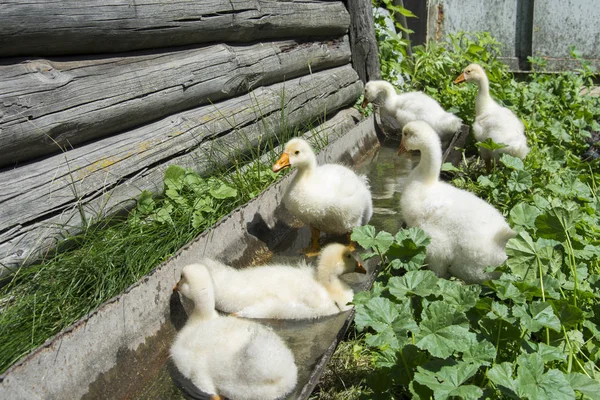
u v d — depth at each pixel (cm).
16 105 112
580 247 124
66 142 125
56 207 119
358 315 99
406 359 97
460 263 128
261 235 145
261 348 92
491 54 342
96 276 118
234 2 172
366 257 122
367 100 241
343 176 147
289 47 208
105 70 133
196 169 155
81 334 93
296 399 93
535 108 267
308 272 123
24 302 108
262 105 185
